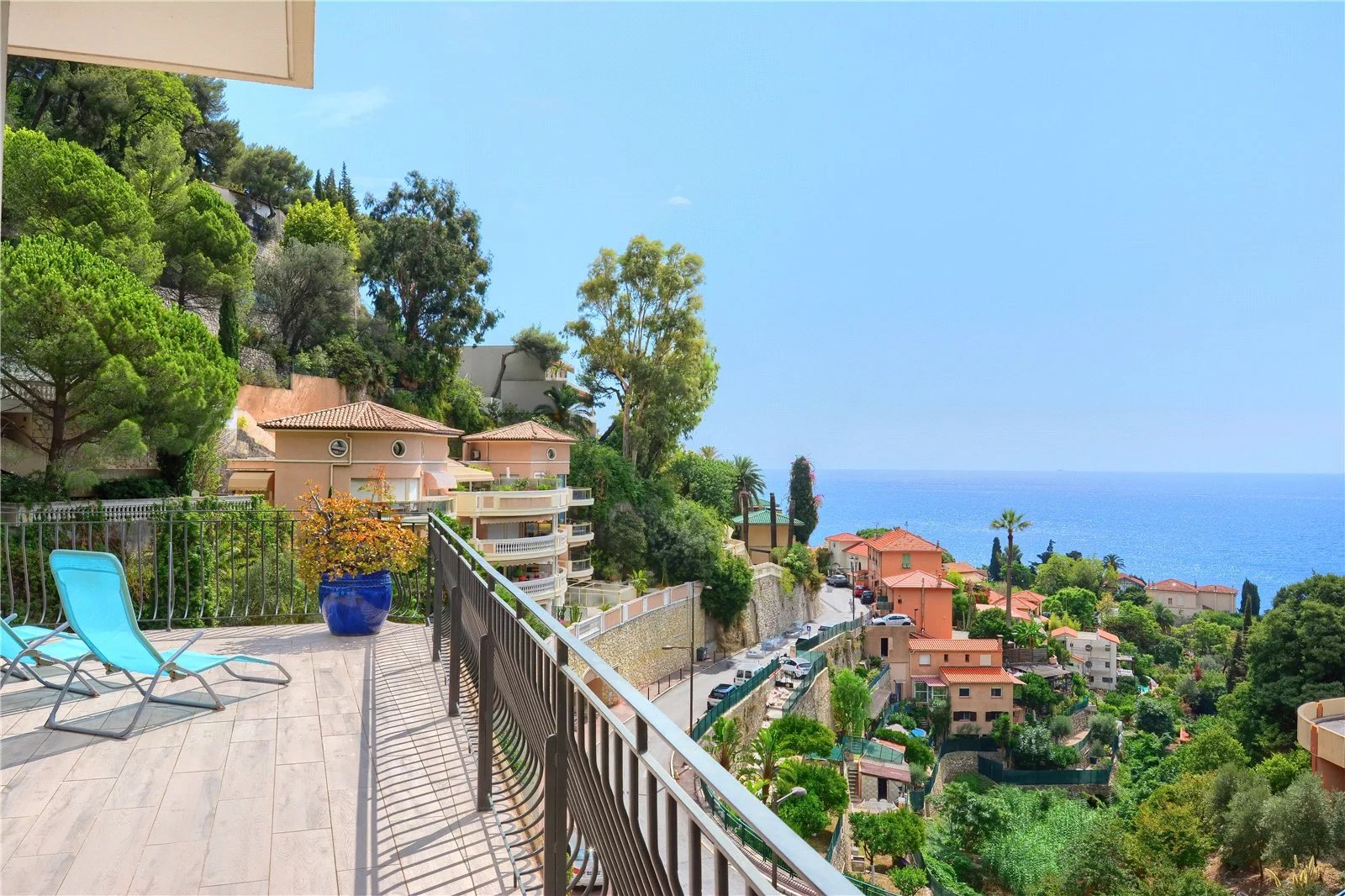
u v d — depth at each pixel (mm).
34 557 10133
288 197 49156
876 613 56625
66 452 17984
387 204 50281
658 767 1564
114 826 3322
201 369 18844
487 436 37125
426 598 7797
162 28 2943
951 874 27000
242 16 2861
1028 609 71750
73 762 4043
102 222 23547
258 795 3666
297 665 6043
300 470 26250
